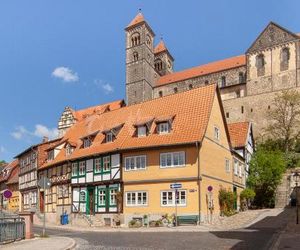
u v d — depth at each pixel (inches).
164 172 1348.4
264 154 2054.6
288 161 2455.7
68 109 3693.4
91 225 1505.9
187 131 1359.5
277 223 1159.0
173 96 1557.6
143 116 1556.3
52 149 1955.0
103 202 1515.7
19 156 2500.0
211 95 1457.9
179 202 1305.4
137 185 1396.4
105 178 1512.1
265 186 1939.0
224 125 1593.3
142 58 3939.5
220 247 677.9
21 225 872.9
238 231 981.8
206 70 3710.6
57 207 1784.0
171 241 784.3
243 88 3363.7
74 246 753.0
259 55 3282.5
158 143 1365.7
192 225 1248.8
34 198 2151.8
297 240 742.5
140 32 3991.1
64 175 1769.2
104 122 1765.5
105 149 1525.6
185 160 1318.9
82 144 1753.2
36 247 726.5
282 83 3139.8
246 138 1979.6
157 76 4220.0
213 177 1414.9
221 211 1460.4
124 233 1049.5
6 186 2842.0
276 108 3021.7
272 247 659.4
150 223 1316.4
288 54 3144.7
